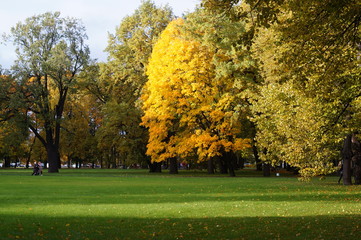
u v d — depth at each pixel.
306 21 13.95
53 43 62.06
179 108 47.28
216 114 45.03
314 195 22.92
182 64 45.47
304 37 14.27
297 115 25.38
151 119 51.22
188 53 45.53
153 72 48.12
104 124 63.78
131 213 16.23
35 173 51.59
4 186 30.14
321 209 16.92
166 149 51.31
